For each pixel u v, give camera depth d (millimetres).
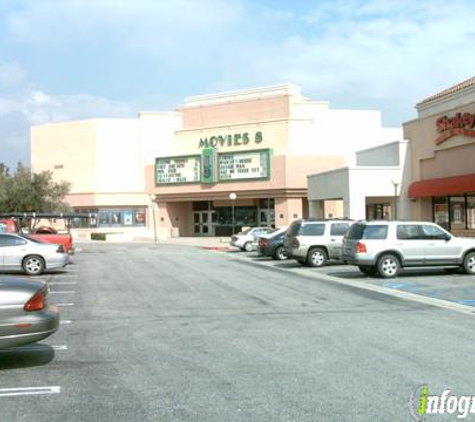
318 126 52469
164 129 58688
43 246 21750
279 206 49031
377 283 17969
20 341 7730
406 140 33625
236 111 53906
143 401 6414
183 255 32906
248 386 6945
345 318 11805
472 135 27656
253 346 9188
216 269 23562
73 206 60156
